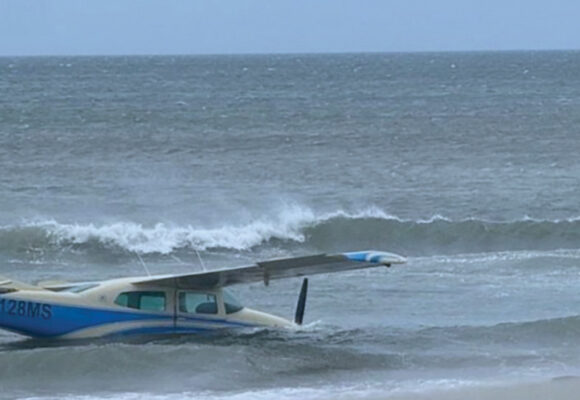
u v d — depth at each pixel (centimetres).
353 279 5931
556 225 7756
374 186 10069
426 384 3934
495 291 5716
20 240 6944
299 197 9381
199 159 11894
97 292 4378
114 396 3738
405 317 5116
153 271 6469
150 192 9325
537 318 5094
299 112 19862
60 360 4047
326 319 5047
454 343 4556
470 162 11956
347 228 7800
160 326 4459
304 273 4547
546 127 16525
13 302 4219
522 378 4041
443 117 18712
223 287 4681
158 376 3997
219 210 8512
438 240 7756
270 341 4506
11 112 18838
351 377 4034
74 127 15650
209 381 3944
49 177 10075
